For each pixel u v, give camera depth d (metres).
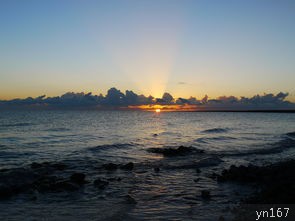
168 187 16.09
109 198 13.93
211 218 11.22
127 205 12.75
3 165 21.77
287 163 21.55
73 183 15.99
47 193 14.55
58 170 20.00
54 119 107.56
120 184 16.62
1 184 15.34
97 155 27.38
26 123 79.62
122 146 33.78
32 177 17.36
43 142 37.81
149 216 11.38
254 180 17.58
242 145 36.12
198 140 41.56
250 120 123.69
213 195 14.59
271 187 15.12
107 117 140.62
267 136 48.41
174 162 23.62
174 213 11.77
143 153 29.03
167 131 59.06
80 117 131.62
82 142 38.31
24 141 38.72
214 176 18.64
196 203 13.22
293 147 34.81
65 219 11.00
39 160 24.23
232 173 18.36
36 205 12.75
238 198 14.05
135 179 17.83
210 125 82.88
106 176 18.56
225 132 57.12
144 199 13.82
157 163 23.08
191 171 20.42
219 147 34.16
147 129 64.31
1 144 35.03
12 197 13.80
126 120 112.06
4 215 11.45
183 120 120.69
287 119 137.88
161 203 13.18
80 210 12.05
